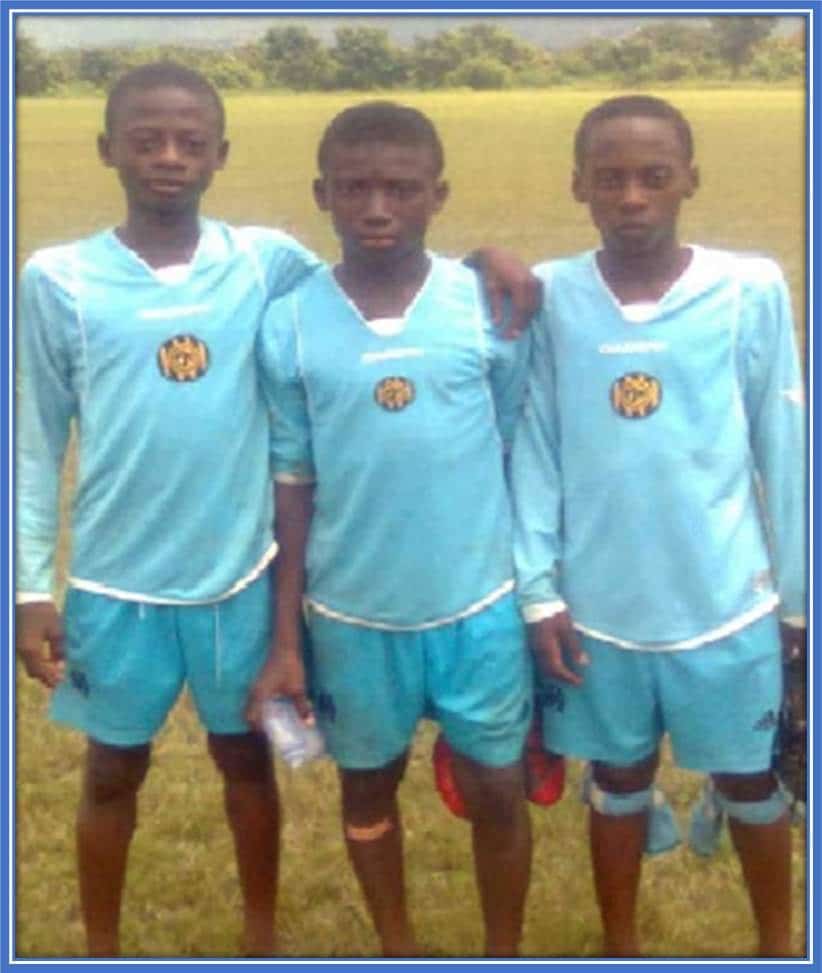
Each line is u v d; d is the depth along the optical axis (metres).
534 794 3.93
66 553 6.66
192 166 3.58
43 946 4.28
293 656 3.71
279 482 3.71
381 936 3.97
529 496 3.68
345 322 3.58
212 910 4.46
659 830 4.01
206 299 3.61
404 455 3.55
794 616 3.67
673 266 3.60
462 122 27.06
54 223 17.14
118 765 3.87
